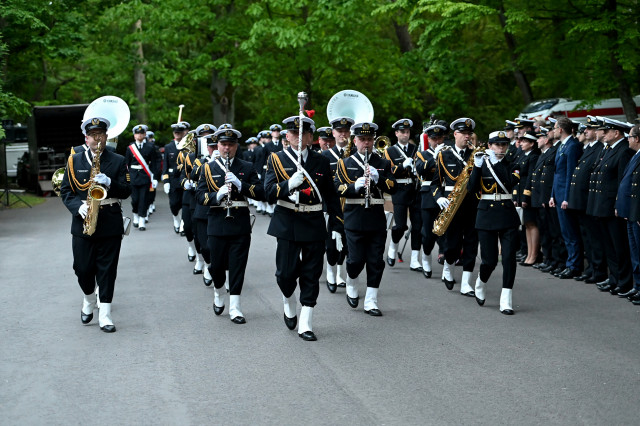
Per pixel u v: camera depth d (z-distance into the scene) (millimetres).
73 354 6625
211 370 6145
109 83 33031
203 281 9953
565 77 18984
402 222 10688
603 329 7324
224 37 25844
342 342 6938
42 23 22938
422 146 10133
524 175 11023
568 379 5844
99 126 7336
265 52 24719
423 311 8156
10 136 21578
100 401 5461
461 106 22469
